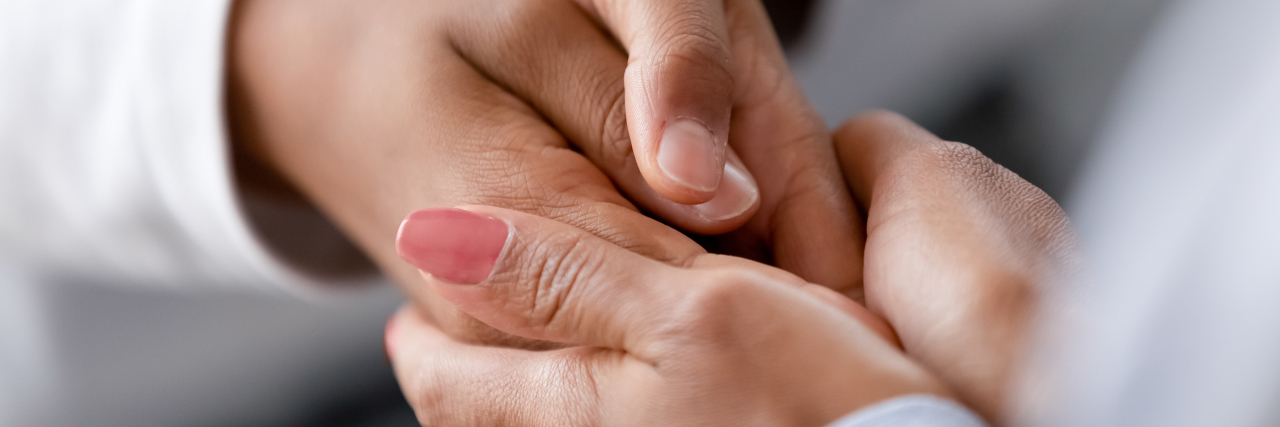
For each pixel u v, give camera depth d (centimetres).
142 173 39
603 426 31
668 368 30
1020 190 32
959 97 41
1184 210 26
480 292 31
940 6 43
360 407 52
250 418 53
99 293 48
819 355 30
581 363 31
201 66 37
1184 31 27
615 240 33
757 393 30
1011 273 30
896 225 32
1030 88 38
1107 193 28
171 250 42
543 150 34
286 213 40
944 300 31
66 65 39
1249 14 26
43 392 50
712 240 35
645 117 32
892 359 30
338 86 36
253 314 50
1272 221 25
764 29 37
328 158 37
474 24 35
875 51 46
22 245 44
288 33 37
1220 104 26
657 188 32
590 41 35
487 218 31
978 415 30
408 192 36
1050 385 29
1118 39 36
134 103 38
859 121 37
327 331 51
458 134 35
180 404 52
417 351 35
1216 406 25
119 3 39
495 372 33
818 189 35
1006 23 40
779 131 36
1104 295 27
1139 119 27
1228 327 25
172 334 50
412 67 35
